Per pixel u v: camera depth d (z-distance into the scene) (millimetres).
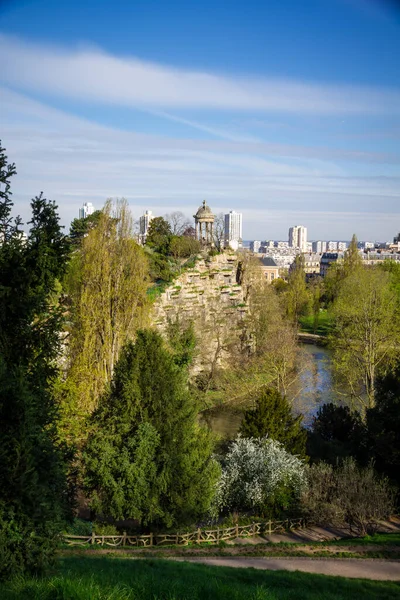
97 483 29656
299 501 33375
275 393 39156
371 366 51750
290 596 18297
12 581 14336
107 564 20844
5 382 16688
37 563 15961
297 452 37750
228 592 15570
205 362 67312
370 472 31938
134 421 30188
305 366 65500
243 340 77438
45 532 16750
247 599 15297
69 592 13172
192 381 63969
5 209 20031
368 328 52562
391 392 38406
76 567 19047
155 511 28453
